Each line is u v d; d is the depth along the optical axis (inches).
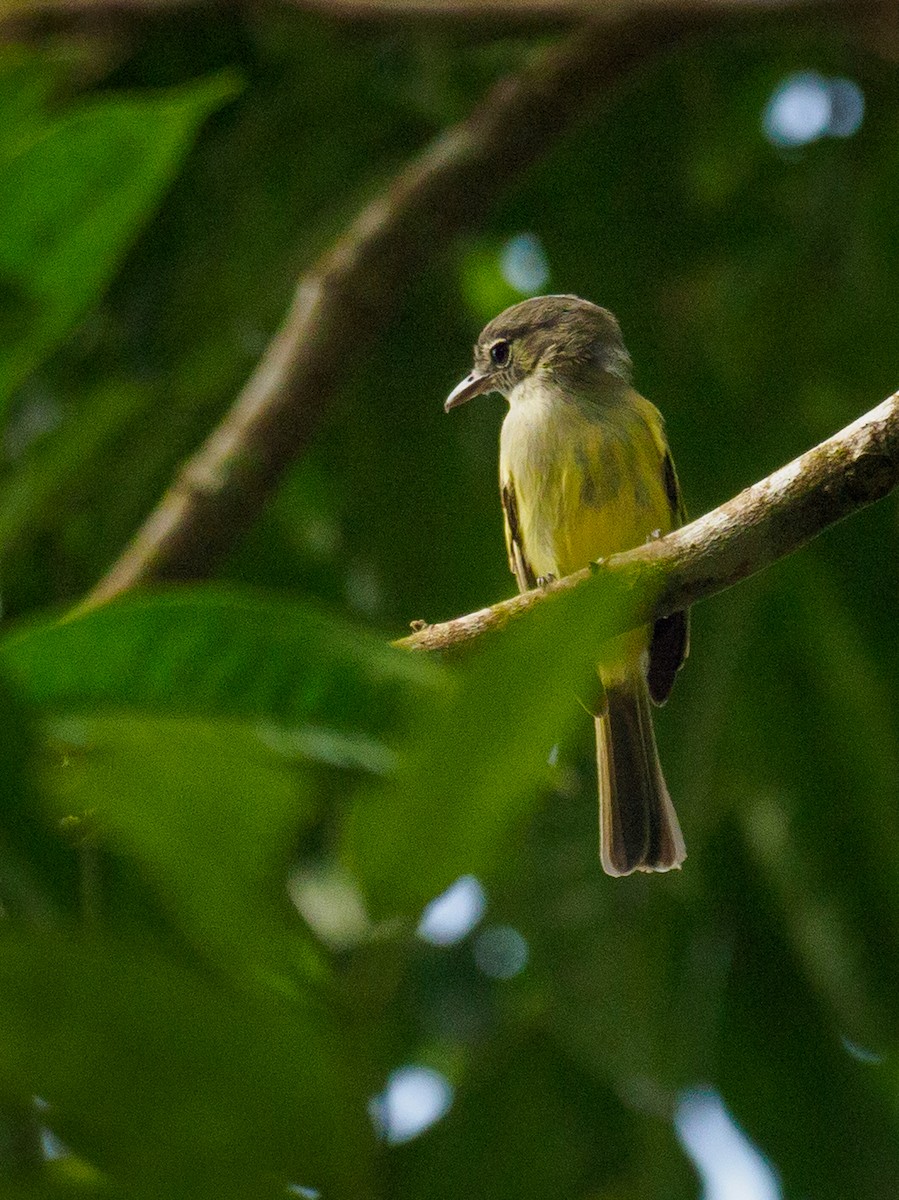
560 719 98.7
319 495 450.6
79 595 424.5
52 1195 115.3
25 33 444.8
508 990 433.7
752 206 454.6
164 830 113.0
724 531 269.3
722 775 374.6
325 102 466.6
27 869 111.7
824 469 265.7
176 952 118.8
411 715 111.0
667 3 433.1
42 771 110.8
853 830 366.6
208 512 382.0
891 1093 371.6
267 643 113.7
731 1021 372.2
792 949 373.1
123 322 448.8
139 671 114.9
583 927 374.3
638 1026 365.4
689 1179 358.9
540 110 429.1
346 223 453.7
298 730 113.4
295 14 453.4
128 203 119.2
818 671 377.4
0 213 118.2
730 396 428.1
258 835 113.8
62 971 103.2
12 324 124.9
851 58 469.1
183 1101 106.0
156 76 468.8
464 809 100.9
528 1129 370.9
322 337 404.2
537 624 97.6
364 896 102.8
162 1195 107.9
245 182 457.4
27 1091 105.3
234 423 396.5
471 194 424.5
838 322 425.4
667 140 467.5
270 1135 106.7
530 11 441.7
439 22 444.8
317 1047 105.7
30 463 282.5
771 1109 371.9
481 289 539.8
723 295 445.1
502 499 447.2
